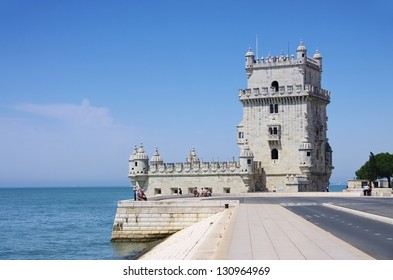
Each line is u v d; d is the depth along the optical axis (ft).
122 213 296.30
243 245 128.98
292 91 442.50
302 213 223.10
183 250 170.81
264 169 449.48
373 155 653.30
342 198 354.13
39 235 378.32
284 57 453.17
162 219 290.76
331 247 124.67
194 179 449.89
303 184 429.38
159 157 465.88
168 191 457.27
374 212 222.69
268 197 377.91
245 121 457.68
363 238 143.33
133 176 464.65
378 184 584.81
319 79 483.51
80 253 279.69
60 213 624.18
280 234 149.07
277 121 447.83
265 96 449.89
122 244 293.23
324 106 481.46
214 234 165.37
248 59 463.42
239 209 247.50
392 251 121.90
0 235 381.19
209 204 285.02
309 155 436.76
